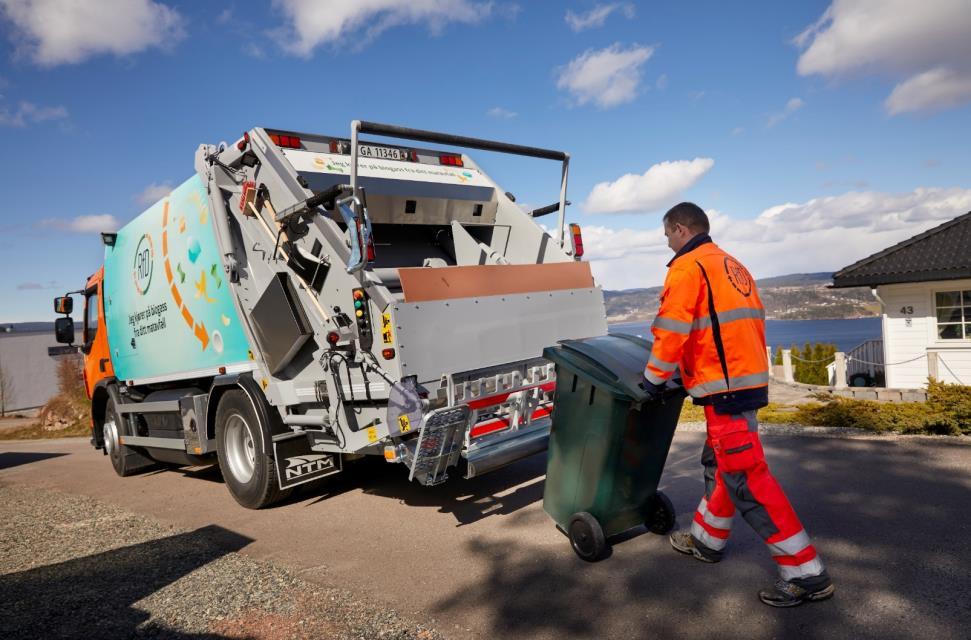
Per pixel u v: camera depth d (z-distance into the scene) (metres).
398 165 5.73
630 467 3.54
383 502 5.20
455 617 3.00
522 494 5.01
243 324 5.43
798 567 2.86
